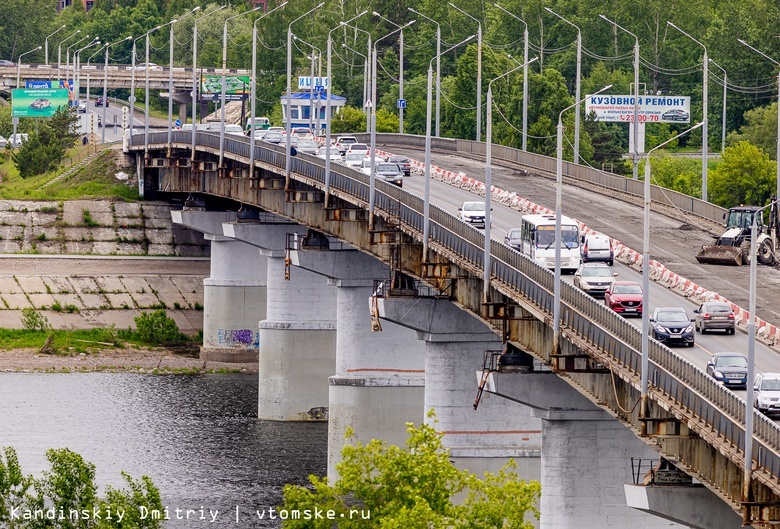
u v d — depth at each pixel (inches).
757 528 6889.8
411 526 7268.7
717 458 7367.1
